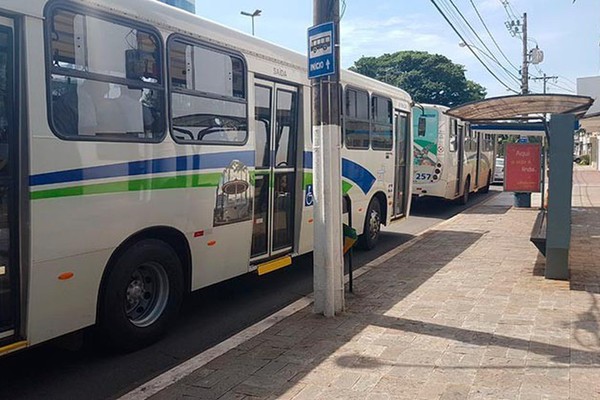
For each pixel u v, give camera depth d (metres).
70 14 4.43
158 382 4.38
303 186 7.59
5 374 4.75
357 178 9.19
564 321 5.56
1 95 4.04
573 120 7.07
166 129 5.31
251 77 6.50
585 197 20.05
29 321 4.21
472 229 12.17
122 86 4.87
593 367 4.43
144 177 5.06
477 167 20.89
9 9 3.99
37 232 4.18
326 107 5.89
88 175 4.54
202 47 5.77
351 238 6.80
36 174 4.16
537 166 12.93
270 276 8.29
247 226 6.48
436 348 4.92
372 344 5.07
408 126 11.63
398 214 11.52
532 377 4.26
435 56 48.38
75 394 4.37
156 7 5.25
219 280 6.14
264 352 4.95
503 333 5.25
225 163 6.07
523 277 7.47
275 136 7.10
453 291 6.82
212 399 4.07
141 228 5.06
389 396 4.02
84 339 5.22
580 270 7.82
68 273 4.44
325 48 5.82
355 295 6.74
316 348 5.01
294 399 4.02
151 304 5.45
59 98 4.33
